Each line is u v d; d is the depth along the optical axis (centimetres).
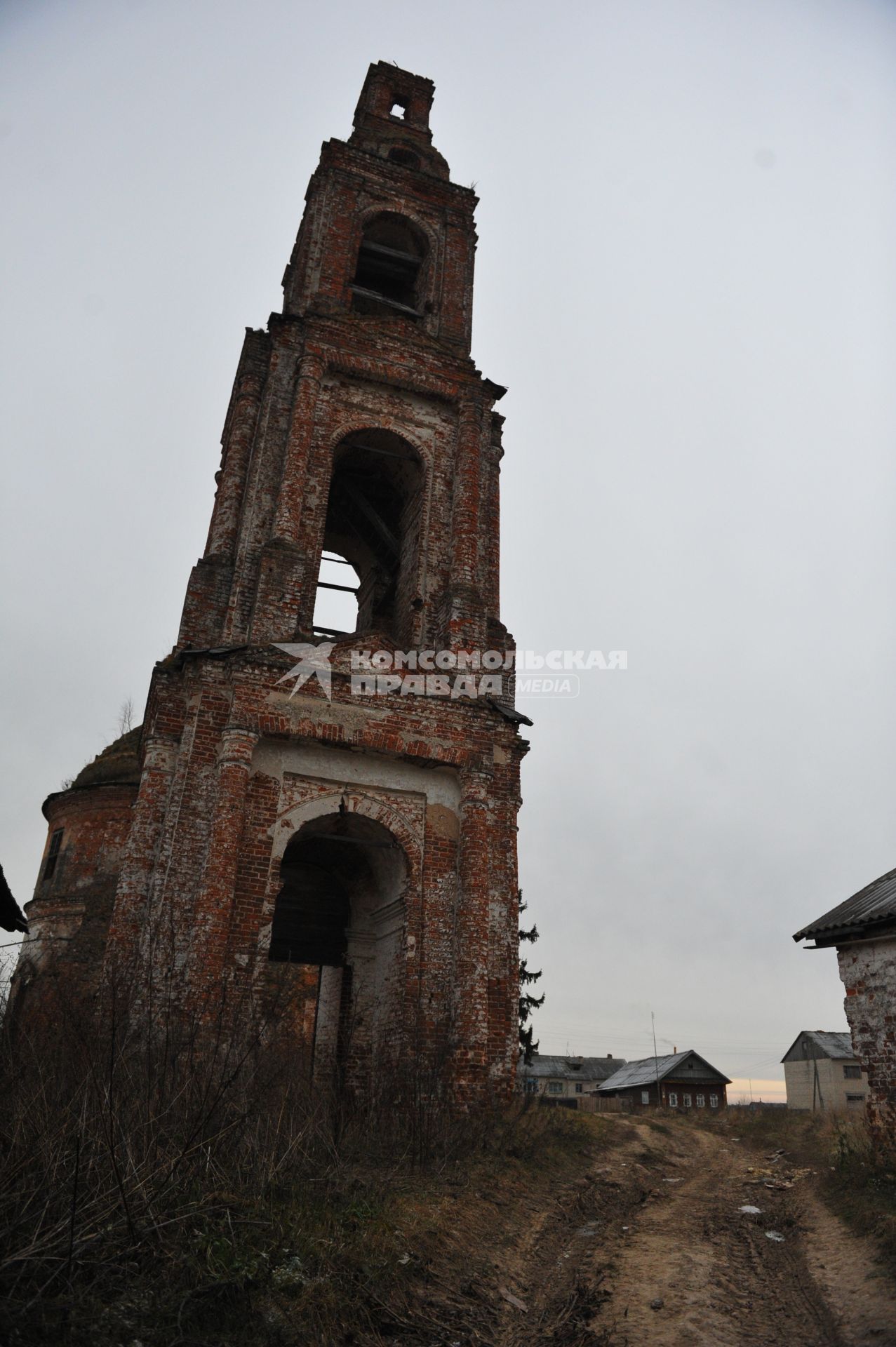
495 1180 906
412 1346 488
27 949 2128
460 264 2025
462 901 1302
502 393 1841
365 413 1680
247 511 1508
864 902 1136
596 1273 679
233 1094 691
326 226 1903
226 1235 529
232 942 1156
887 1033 1025
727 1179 1227
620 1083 5262
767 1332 551
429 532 1641
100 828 2222
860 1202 874
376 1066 1291
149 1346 406
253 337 1702
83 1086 580
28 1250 414
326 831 1419
